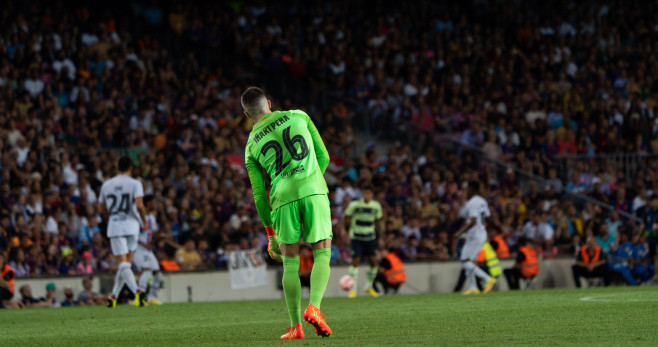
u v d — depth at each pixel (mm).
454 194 76625
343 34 97312
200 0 97125
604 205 81938
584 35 104562
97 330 30875
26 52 77562
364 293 65188
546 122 91812
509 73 97938
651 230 67938
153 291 54281
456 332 25031
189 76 85562
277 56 92312
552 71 100312
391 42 96938
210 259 63719
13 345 25734
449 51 98438
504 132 89062
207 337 26391
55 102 74000
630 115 93812
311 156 24781
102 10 90375
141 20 92500
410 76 93375
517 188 79312
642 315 29562
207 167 71688
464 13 107812
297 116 25094
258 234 67062
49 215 62594
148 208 53000
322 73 92625
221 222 67312
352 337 24375
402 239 69125
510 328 25875
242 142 79312
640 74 101938
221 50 92812
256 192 25281
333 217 71375
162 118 78375
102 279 57094
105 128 74188
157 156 72750
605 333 23562
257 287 62781
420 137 87500
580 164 86375
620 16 108562
